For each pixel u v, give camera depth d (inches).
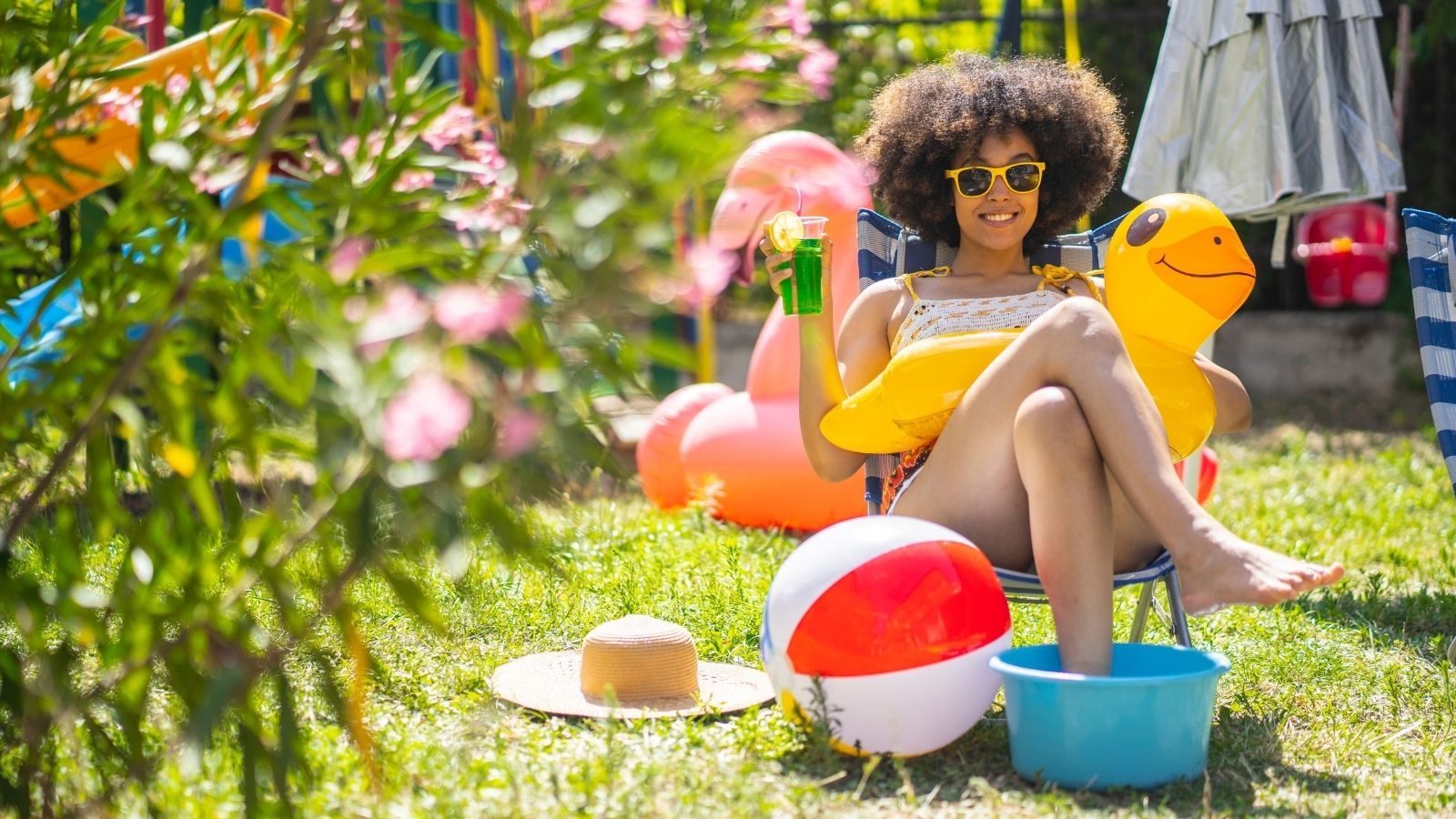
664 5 74.0
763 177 75.2
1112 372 111.7
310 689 122.6
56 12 91.6
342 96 87.1
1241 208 207.8
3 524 88.4
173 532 83.8
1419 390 426.9
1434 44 396.8
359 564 77.2
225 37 92.2
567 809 96.0
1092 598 109.7
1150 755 105.3
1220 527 107.6
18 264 96.9
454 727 117.4
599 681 126.9
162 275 79.8
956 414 121.6
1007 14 274.8
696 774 104.4
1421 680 141.6
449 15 251.0
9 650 86.6
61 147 104.7
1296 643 153.3
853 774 109.8
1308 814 101.7
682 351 69.2
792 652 110.7
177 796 92.6
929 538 112.0
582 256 64.9
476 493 73.4
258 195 80.4
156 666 98.7
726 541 203.6
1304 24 211.0
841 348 142.8
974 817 100.3
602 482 260.1
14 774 90.9
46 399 82.4
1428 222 158.1
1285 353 442.0
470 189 81.7
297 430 83.0
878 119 154.6
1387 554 212.8
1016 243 142.8
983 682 110.7
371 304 72.1
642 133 66.4
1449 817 102.1
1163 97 212.4
